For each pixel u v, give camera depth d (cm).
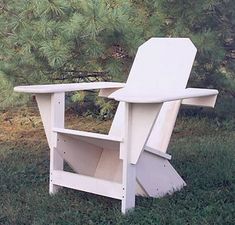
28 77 302
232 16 324
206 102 216
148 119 189
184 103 223
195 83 340
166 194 217
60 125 217
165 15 314
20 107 374
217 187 227
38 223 187
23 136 343
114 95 199
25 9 279
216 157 277
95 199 213
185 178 238
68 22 273
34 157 287
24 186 232
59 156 217
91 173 224
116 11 277
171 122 223
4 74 298
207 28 327
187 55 236
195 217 190
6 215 197
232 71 348
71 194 219
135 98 184
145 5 316
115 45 295
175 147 302
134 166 197
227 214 193
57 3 271
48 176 247
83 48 284
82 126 367
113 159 224
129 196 197
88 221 190
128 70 307
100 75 327
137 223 186
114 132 231
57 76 318
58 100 215
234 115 357
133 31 288
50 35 277
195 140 323
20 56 292
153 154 212
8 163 272
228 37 336
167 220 187
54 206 205
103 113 373
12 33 285
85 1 274
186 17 313
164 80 234
